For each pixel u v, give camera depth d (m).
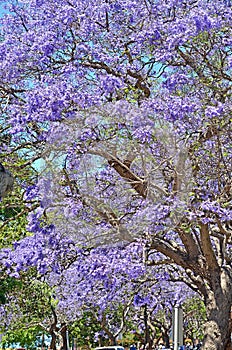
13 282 21.58
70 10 14.54
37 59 14.84
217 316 15.86
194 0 15.20
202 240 15.91
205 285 16.42
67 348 34.12
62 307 24.77
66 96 13.41
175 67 15.61
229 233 15.49
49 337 36.84
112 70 15.20
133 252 14.60
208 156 15.20
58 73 14.77
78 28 14.95
